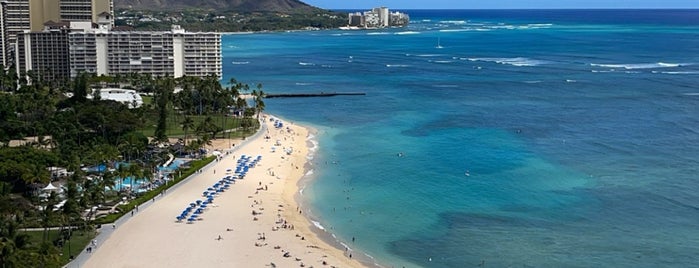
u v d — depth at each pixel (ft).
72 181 570.05
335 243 499.92
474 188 632.79
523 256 474.49
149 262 453.17
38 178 588.91
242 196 604.08
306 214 563.07
